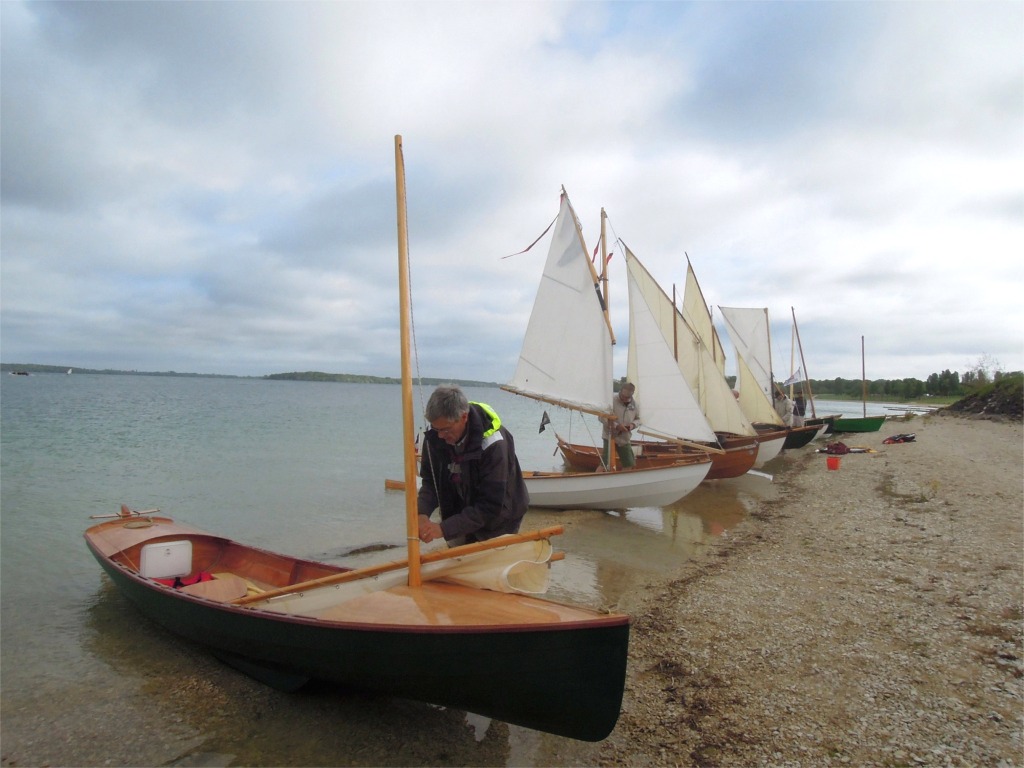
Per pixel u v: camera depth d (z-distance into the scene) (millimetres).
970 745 4258
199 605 5395
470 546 4609
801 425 28141
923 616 6664
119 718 4883
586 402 14195
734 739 4488
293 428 34875
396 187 4789
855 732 4500
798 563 9258
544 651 3840
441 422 4289
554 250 14758
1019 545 9148
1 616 7098
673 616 7082
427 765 4262
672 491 13102
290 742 4543
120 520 8852
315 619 4363
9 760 4336
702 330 23125
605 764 4254
